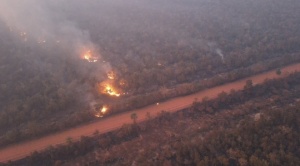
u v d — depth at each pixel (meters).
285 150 82.50
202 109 103.62
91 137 93.00
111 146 89.56
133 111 104.62
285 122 92.25
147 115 99.75
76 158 86.12
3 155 87.75
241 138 85.50
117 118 101.50
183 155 83.44
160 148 88.19
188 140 89.81
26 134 93.12
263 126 90.06
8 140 91.31
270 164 77.31
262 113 99.19
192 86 114.06
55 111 104.31
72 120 98.38
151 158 84.56
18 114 100.19
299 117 93.44
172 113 103.06
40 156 85.94
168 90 116.44
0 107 105.81
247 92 112.44
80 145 87.75
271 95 111.62
